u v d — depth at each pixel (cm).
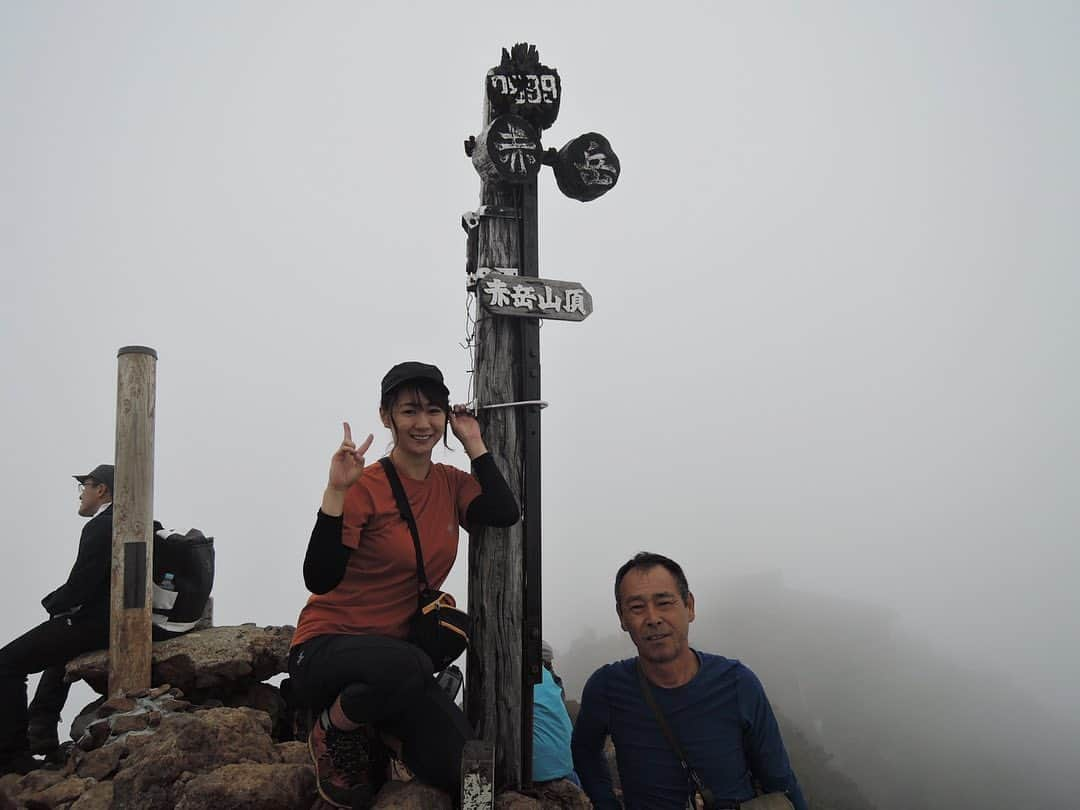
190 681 425
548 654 402
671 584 272
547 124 378
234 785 289
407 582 283
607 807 287
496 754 323
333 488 257
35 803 322
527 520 333
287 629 469
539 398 340
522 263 351
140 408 428
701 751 262
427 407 289
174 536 448
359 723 264
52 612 419
